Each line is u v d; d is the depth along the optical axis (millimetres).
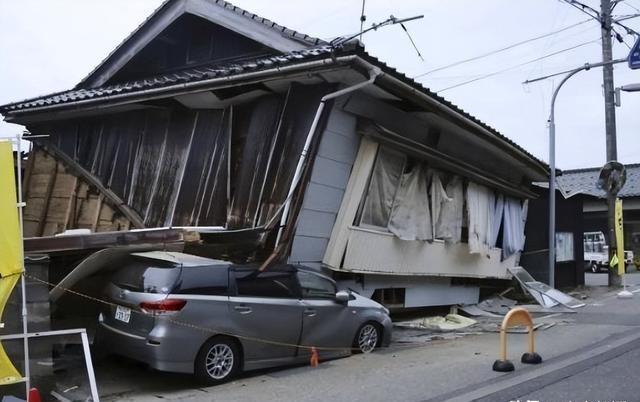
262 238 8461
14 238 5547
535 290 15172
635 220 32188
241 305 7461
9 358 5758
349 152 9992
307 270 8578
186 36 13609
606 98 20078
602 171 17859
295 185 8891
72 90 14219
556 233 18922
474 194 13672
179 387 7074
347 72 8680
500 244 15531
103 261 7695
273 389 6875
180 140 11156
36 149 12609
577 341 9594
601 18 19406
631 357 8109
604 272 29750
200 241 7520
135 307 7109
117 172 12062
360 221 10359
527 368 7609
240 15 11547
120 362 8195
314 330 8273
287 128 9453
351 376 7441
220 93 10039
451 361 8242
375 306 9344
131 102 11000
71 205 11570
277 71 8867
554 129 16266
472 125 11477
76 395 6555
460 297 14078
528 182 17047
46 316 6199
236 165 10250
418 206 11672
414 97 9688
